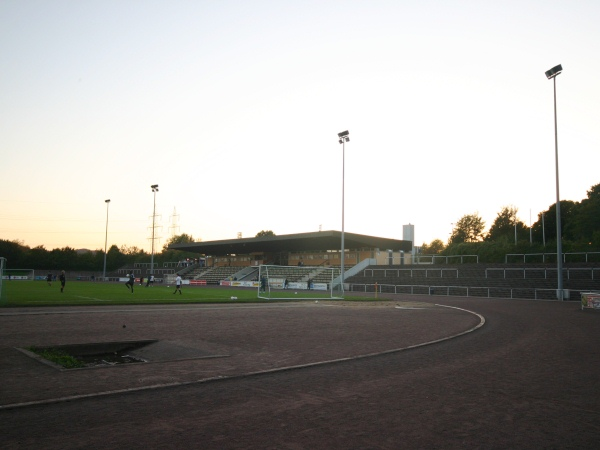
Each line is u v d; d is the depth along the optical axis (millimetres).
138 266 107875
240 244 72312
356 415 6426
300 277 65375
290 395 7539
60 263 106688
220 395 7508
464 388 8117
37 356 10758
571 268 44125
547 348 13000
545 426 6016
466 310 27250
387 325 18797
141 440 5312
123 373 9148
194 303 30016
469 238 101125
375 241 65062
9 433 5520
